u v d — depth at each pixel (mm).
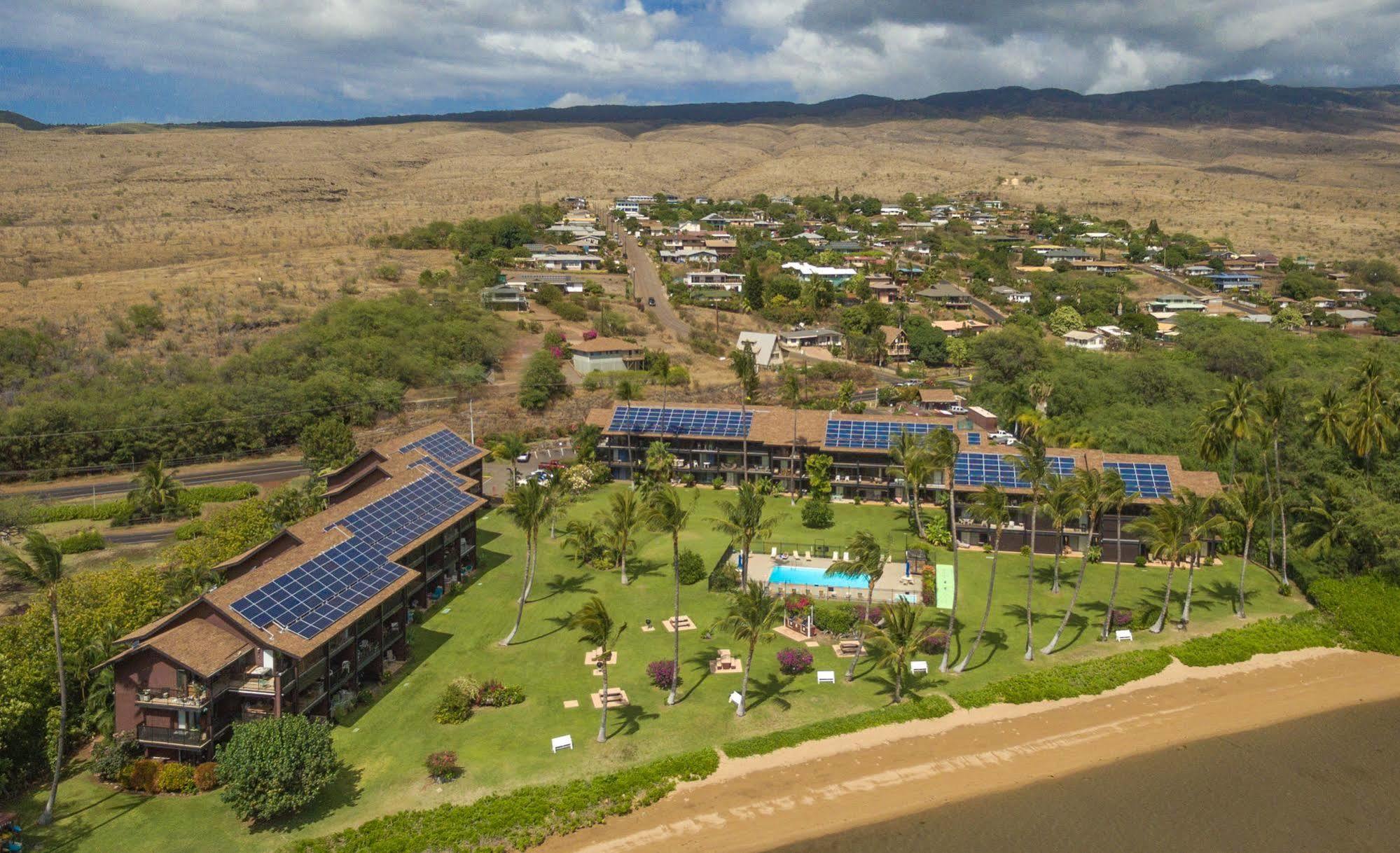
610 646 68938
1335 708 72188
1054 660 78062
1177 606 89250
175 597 74188
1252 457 111625
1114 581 95188
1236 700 73250
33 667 60250
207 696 58562
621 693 70938
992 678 74938
